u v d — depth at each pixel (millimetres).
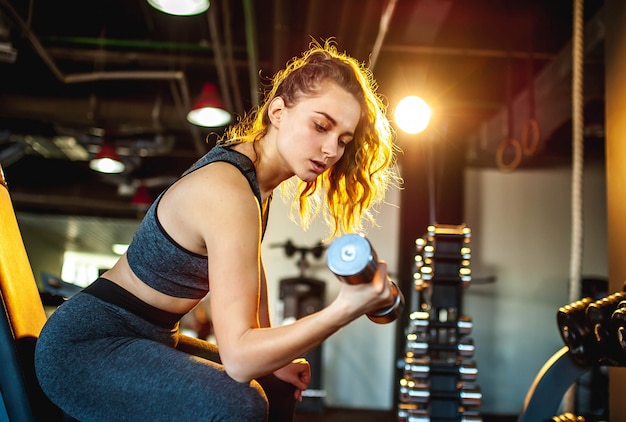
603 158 6910
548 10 4766
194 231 1258
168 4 3822
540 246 6836
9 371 1402
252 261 1200
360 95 1346
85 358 1285
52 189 9312
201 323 7691
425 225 6742
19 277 1553
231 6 4977
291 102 1349
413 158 6836
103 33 5496
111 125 6129
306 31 4863
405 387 2229
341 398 6727
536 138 4633
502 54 5250
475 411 2168
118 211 10148
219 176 1261
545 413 1884
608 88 2404
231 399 1194
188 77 6113
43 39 5477
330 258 1060
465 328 2266
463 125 6590
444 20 4754
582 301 1833
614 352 1657
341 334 6816
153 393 1229
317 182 1638
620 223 2248
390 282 1131
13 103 5891
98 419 1277
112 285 1370
